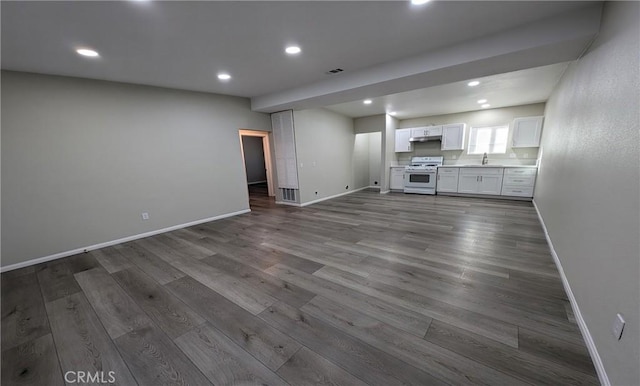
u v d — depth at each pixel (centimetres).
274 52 266
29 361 149
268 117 548
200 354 150
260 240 340
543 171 420
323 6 186
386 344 151
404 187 688
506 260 253
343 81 347
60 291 224
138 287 227
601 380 120
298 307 190
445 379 127
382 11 195
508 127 572
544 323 163
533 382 123
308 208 534
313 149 583
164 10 181
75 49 231
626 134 122
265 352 149
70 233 309
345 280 226
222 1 174
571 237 202
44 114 285
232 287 222
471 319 169
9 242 271
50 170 292
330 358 143
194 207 429
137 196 362
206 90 413
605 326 125
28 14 172
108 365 144
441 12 199
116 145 339
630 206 111
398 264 253
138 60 267
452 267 242
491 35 237
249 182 1018
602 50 176
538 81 365
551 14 203
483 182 577
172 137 395
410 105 544
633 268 104
